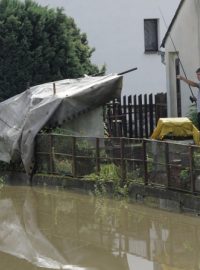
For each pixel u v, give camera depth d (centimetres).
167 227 1238
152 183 1440
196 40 1938
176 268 988
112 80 1939
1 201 1608
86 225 1298
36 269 1023
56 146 1780
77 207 1481
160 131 1547
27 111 1927
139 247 1116
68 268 1020
